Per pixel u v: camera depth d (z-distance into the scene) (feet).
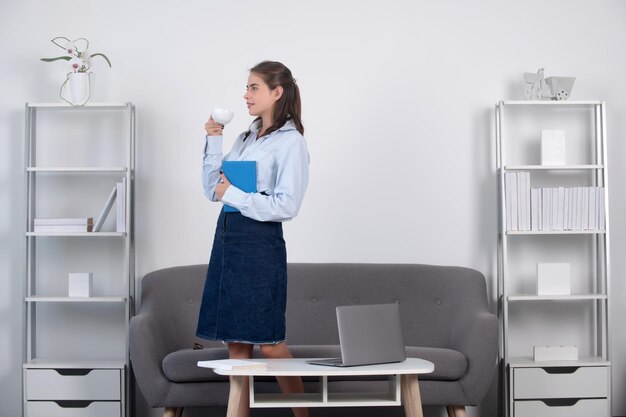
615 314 15.40
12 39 15.25
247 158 10.48
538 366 13.93
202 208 15.21
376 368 9.35
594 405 13.92
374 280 14.55
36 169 14.34
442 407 14.83
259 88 10.50
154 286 14.25
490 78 15.51
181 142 15.24
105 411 13.82
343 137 15.37
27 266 14.37
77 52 14.51
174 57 15.31
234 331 10.19
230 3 15.42
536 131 15.48
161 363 12.63
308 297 14.51
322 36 15.46
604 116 14.74
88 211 15.21
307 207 15.30
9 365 15.08
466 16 15.56
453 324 14.16
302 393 10.45
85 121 15.26
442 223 15.37
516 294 15.21
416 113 15.43
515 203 14.57
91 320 15.12
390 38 15.48
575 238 15.40
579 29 15.65
